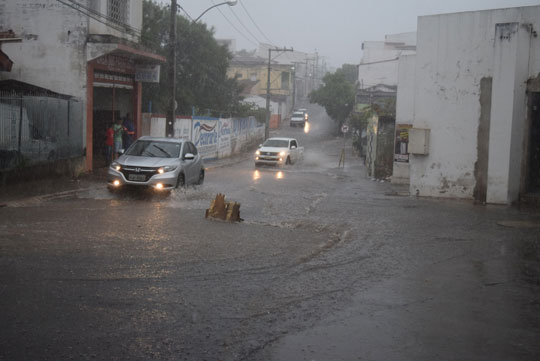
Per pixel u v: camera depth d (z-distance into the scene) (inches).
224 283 264.7
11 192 546.0
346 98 2674.7
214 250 335.6
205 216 460.4
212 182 787.4
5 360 167.6
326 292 255.9
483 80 627.5
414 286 270.4
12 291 235.3
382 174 1013.8
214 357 176.1
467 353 183.5
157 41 1373.0
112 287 248.8
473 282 279.4
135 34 912.3
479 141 636.1
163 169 586.6
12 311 210.8
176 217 455.2
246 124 1870.1
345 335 199.5
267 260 316.2
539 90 584.7
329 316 220.7
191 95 1456.7
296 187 776.3
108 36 753.0
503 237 406.9
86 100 764.0
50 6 762.2
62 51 764.6
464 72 636.1
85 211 465.1
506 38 578.2
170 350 180.5
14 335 187.5
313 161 1491.1
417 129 656.4
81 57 760.3
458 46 634.8
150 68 904.3
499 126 590.9
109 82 836.6
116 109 943.7
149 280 263.3
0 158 572.1
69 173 709.3
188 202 551.5
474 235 414.9
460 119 644.1
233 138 1646.2
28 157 619.8
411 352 183.9
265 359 175.9
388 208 567.2
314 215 508.1
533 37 583.8
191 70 1486.2
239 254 327.9
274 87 3319.4
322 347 187.3
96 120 933.8
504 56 581.3
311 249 354.0
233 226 427.5
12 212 443.8
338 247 364.8
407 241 389.4
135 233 376.8
